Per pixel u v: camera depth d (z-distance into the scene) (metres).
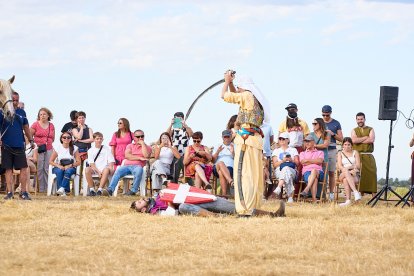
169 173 21.81
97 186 23.23
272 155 21.00
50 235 11.88
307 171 20.27
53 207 15.91
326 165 20.39
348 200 19.31
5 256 10.05
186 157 19.84
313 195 20.14
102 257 10.14
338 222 13.73
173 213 14.47
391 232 12.09
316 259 10.23
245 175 14.32
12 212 14.54
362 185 20.44
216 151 20.03
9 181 18.28
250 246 11.02
